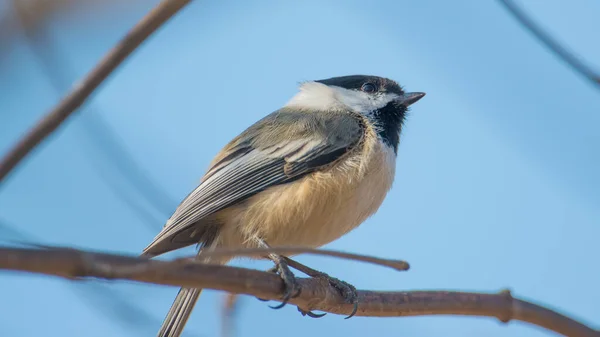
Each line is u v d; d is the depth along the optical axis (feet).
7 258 14.87
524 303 28.96
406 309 29.43
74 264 16.01
